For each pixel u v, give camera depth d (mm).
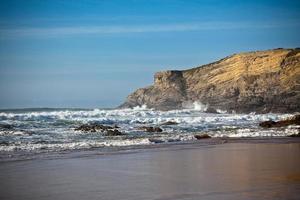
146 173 16875
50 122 46562
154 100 122562
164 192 13422
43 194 13258
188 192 13398
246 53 121000
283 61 107188
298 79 100000
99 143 27781
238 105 101062
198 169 17719
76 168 18094
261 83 104500
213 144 28141
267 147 26078
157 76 127875
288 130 39219
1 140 29844
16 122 45188
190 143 28844
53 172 17078
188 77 124562
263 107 97688
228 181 15039
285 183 14594
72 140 30453
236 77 110688
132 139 31234
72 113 65125
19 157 21172
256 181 14977
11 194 13250
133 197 12836
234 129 41656
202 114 74625
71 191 13648
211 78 118062
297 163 19172
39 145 26328
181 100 117125
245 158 20953
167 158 21172
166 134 36188
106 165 18938
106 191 13633
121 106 130375
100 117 59062
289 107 94625
